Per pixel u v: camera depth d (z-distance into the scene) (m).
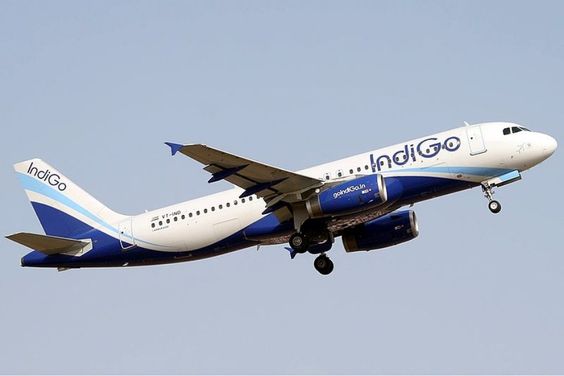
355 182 115.50
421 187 117.06
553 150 116.31
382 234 126.12
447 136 118.19
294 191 116.69
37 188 129.12
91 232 126.12
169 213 123.50
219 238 121.75
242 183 115.19
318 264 128.12
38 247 124.44
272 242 124.56
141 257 124.94
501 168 116.62
